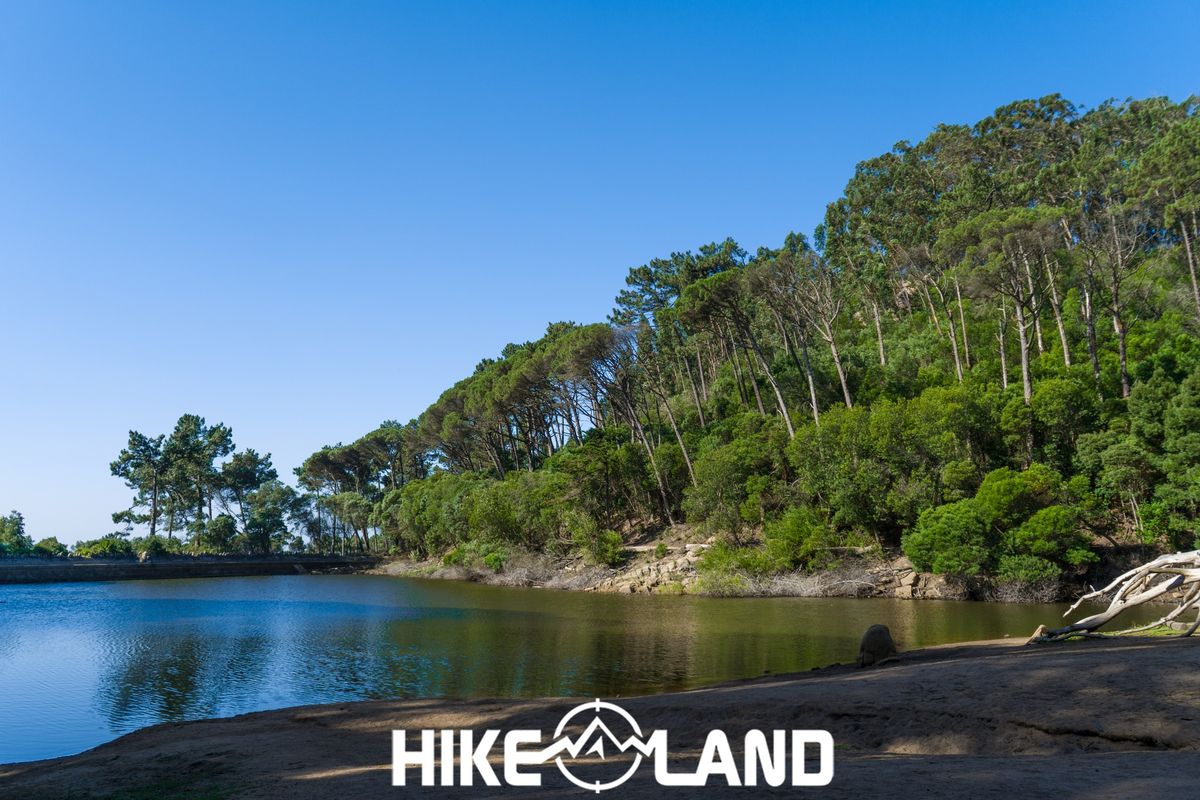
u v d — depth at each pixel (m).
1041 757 10.59
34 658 33.66
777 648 30.56
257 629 43.25
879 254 97.50
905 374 71.94
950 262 70.00
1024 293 64.31
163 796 11.86
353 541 149.12
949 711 13.27
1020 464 54.50
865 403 69.62
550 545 78.00
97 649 36.22
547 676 26.16
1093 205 69.56
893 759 11.21
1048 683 14.03
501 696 23.06
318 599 65.00
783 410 67.94
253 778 12.74
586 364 78.81
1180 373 51.88
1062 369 60.03
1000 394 57.72
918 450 55.62
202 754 15.08
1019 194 80.94
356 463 146.50
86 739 20.28
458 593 68.56
